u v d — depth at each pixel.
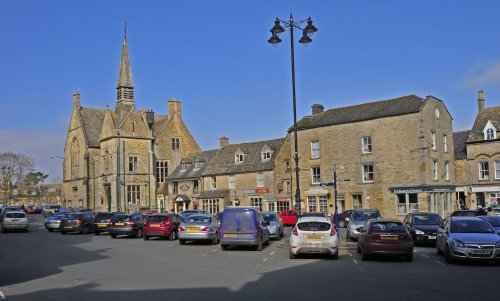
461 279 13.95
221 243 23.31
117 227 32.22
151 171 67.69
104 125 67.81
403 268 16.53
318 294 11.66
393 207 44.00
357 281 13.68
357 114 47.69
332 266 17.20
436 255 20.47
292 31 23.25
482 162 51.12
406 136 43.88
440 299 10.97
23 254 22.00
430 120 44.72
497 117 51.94
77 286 13.14
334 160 48.06
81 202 71.00
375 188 45.22
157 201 68.06
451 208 46.03
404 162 43.78
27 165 101.25
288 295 11.55
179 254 21.75
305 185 50.06
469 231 18.19
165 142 71.38
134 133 66.69
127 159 65.75
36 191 132.38
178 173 66.62
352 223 27.14
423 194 42.31
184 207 63.59
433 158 44.44
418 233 24.19
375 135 45.66
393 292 11.88
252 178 55.81
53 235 36.00
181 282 13.63
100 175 68.44
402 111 44.12
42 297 11.58
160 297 11.37
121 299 11.18
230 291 12.12
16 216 39.50
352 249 22.94
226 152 61.84
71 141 75.50
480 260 18.11
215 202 58.34
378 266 17.11
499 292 11.79
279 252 22.58
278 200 52.53
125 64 69.25
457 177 52.38
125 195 64.56
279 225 30.78
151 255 21.34
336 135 48.16
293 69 23.34
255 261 18.91
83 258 20.25
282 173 52.84
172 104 73.19
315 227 19.47
